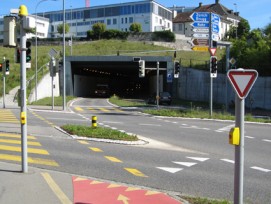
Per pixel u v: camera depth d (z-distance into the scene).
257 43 47.50
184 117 28.77
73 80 60.75
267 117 30.45
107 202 7.31
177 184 9.17
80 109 36.50
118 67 62.03
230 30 93.44
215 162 11.84
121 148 14.02
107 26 109.81
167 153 13.25
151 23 102.44
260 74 43.12
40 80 48.06
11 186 8.13
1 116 25.38
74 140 15.58
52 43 85.62
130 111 34.59
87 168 10.67
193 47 28.97
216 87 47.19
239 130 6.06
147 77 81.50
